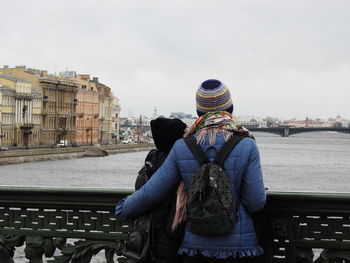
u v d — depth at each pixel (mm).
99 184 65250
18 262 10328
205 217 3828
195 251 3945
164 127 4348
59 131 130000
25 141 116250
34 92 119750
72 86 134750
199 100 4227
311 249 4449
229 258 3945
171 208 4184
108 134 162125
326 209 4371
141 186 4398
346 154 170500
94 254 4727
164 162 4156
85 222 4738
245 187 3992
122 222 4676
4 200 4848
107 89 161125
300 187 63250
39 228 4809
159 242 4184
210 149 4062
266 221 4453
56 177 71562
